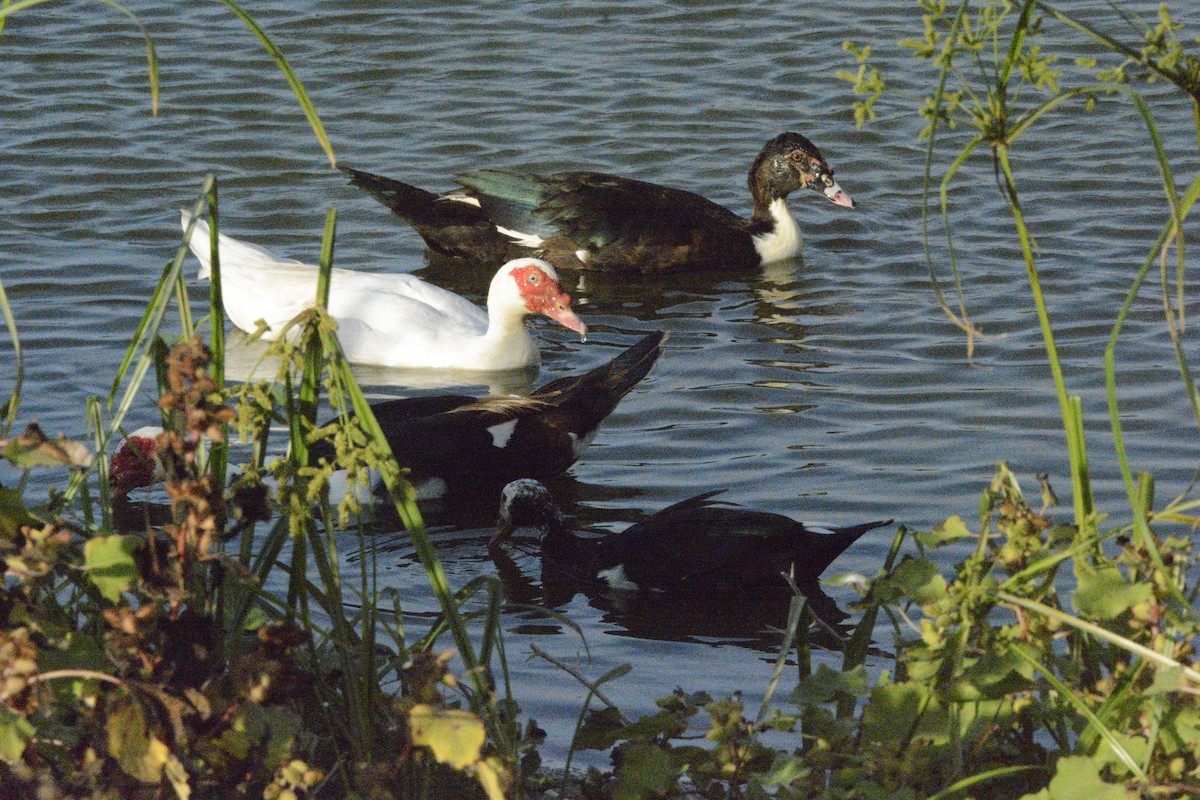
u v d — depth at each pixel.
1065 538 5.76
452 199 20.28
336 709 6.39
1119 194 20.66
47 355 15.40
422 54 26.62
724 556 11.19
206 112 24.00
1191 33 25.67
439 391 15.95
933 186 21.47
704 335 16.97
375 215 21.16
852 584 5.85
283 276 17.31
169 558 5.05
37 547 4.89
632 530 11.59
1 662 4.71
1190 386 5.09
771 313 17.64
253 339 5.80
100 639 5.67
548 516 11.77
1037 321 16.44
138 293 17.44
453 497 13.30
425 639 6.57
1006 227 19.75
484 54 26.64
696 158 22.77
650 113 24.28
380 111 24.28
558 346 17.25
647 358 14.30
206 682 5.04
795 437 13.72
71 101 24.28
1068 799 5.11
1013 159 22.16
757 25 27.88
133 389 5.89
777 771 5.61
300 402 5.87
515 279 16.27
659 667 9.70
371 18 28.33
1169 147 22.30
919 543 5.84
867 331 16.61
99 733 5.14
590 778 6.43
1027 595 5.71
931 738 5.66
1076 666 5.75
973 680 5.51
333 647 6.63
